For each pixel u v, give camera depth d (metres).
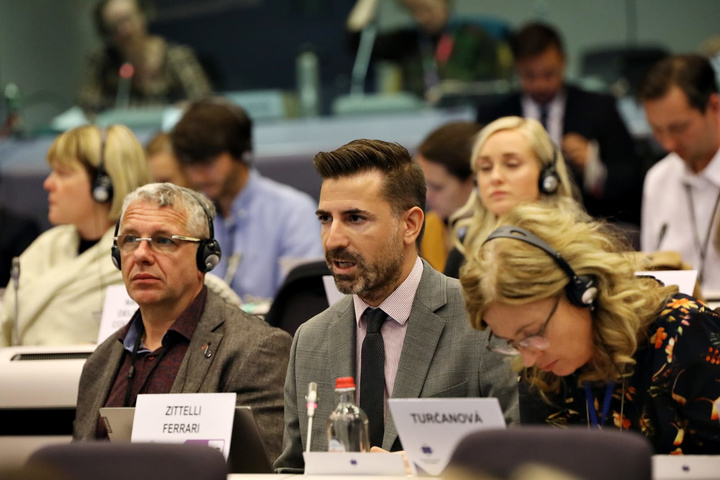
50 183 9.51
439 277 6.34
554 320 5.21
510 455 4.29
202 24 17.19
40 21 20.42
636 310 5.41
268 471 6.07
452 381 5.99
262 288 11.73
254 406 6.77
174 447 4.46
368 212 6.03
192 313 7.14
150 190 7.25
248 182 11.95
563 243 5.26
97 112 16.30
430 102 15.27
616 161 12.89
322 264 7.95
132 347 7.24
